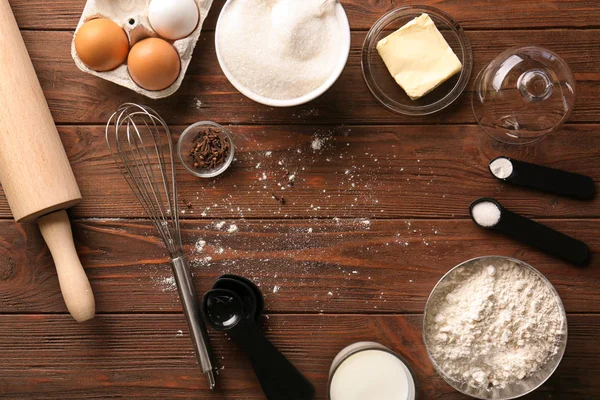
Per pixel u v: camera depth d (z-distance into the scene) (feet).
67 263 2.16
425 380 2.27
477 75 2.27
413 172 2.27
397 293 2.27
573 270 2.26
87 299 2.16
